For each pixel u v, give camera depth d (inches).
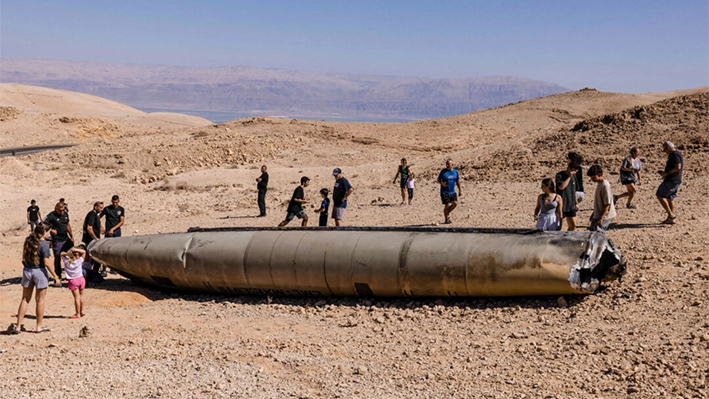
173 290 507.5
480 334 340.2
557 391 255.0
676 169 524.4
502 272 381.4
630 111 1227.2
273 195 1171.9
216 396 267.0
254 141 2043.6
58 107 6397.6
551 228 433.1
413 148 2154.3
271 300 456.8
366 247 423.5
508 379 272.2
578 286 366.9
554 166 1040.8
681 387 244.7
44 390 277.4
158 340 361.4
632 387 248.8
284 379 287.4
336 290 433.1
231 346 342.0
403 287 409.7
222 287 472.4
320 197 1087.0
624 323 325.4
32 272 390.9
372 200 946.1
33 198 1280.8
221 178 1478.8
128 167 1786.4
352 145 2155.5
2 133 3710.6
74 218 1039.6
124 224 947.3
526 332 334.3
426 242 411.8
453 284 394.9
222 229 499.8
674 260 419.2
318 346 338.0
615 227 548.4
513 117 3068.4
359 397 261.4
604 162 999.6
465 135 2532.0
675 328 306.3
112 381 288.0
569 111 3176.7
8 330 385.7
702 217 554.6
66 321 420.2
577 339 311.3
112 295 494.0
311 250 437.7
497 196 864.9
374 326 372.5
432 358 308.3
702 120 1085.8
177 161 1814.7
